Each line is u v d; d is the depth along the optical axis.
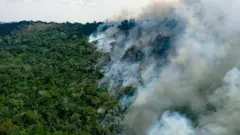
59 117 152.00
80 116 152.38
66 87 196.62
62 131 140.12
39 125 137.88
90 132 142.75
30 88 198.38
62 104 160.25
